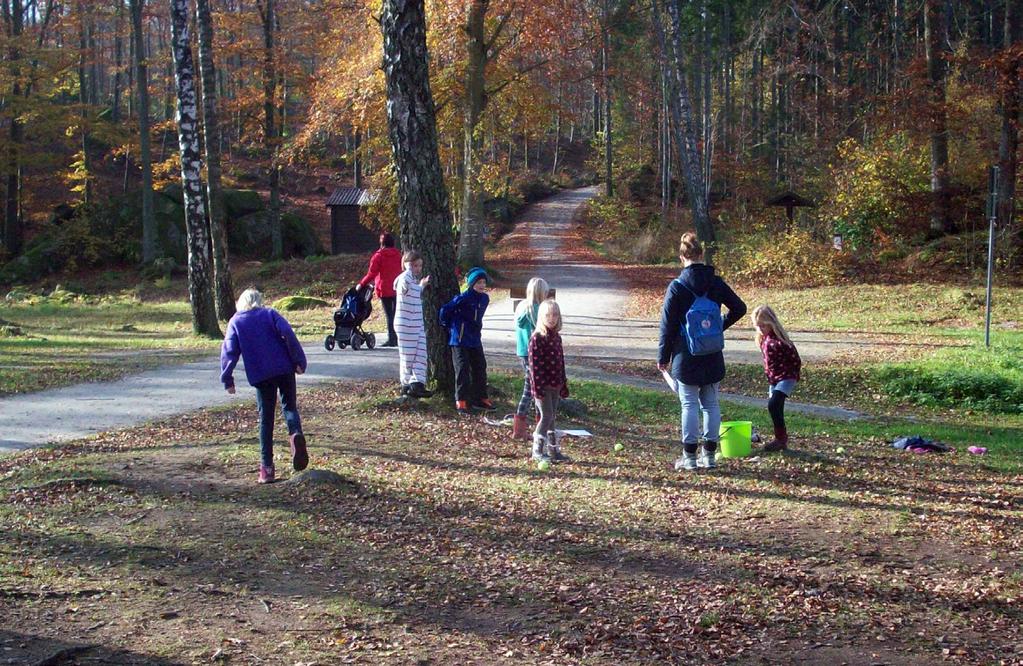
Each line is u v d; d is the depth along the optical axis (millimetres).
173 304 30688
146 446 9062
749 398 14086
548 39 27719
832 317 22547
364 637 4738
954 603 5379
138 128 46844
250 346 7570
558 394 9055
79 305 31188
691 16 49688
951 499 7840
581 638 4828
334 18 27844
